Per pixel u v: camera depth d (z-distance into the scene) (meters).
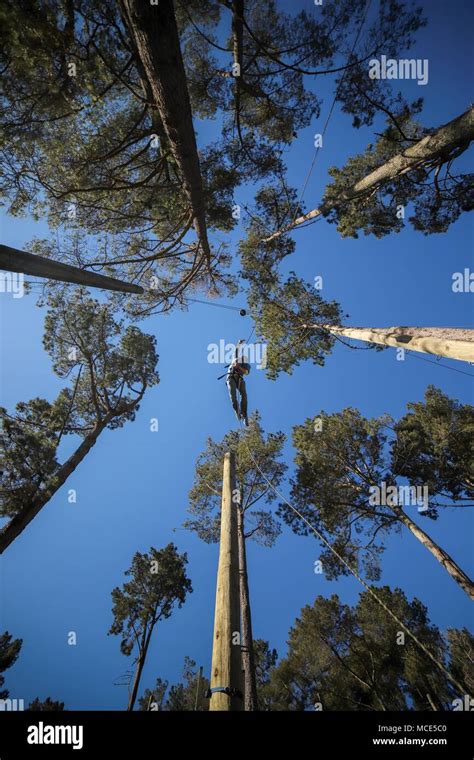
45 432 11.30
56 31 5.13
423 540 10.91
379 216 10.91
